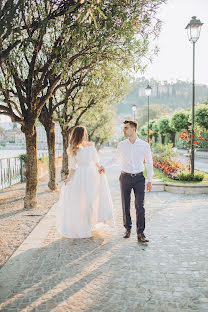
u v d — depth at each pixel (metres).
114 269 3.09
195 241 3.97
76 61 5.09
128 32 4.10
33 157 6.14
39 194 8.13
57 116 9.93
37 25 3.55
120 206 6.43
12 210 6.11
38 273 2.99
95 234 4.36
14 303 2.43
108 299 2.49
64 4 3.64
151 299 2.48
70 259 3.37
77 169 4.23
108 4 3.70
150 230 4.53
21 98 5.63
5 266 3.15
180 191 7.86
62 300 2.48
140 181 4.09
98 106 9.03
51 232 4.45
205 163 18.28
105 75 5.55
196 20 8.92
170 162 11.17
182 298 2.50
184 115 29.66
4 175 9.51
